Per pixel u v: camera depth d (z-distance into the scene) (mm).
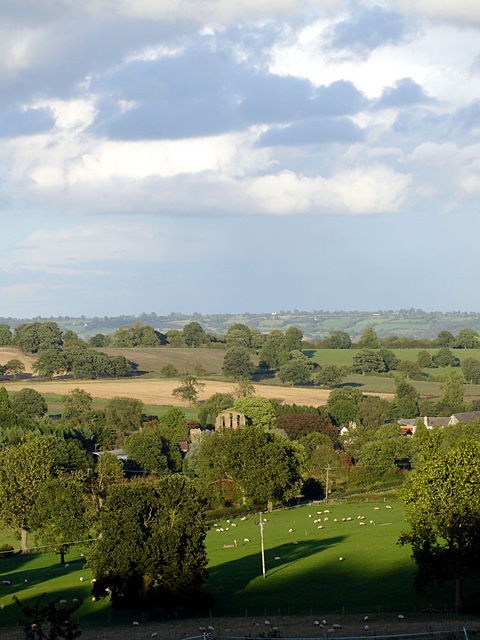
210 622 60031
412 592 68625
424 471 62250
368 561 82438
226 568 84375
